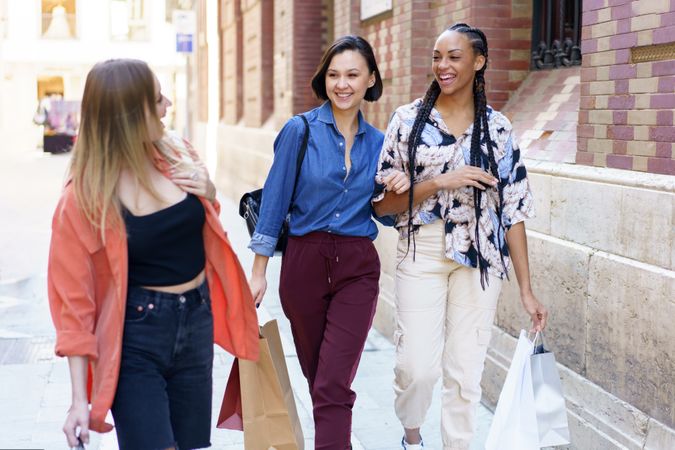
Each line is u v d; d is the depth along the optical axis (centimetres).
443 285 553
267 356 496
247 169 2131
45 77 4775
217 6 2922
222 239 420
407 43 1007
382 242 1004
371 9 1149
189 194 409
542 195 661
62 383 810
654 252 527
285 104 1677
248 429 500
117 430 398
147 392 395
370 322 554
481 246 536
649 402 530
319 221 546
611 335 568
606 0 598
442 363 569
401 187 524
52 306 387
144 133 391
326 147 547
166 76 4878
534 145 745
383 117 1128
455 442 566
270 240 551
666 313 511
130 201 394
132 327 396
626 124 577
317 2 1590
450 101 544
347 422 545
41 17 4762
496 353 728
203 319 413
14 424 702
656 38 541
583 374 604
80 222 387
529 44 860
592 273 588
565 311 625
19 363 874
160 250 398
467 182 517
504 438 494
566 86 782
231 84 2589
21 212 2130
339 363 540
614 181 570
